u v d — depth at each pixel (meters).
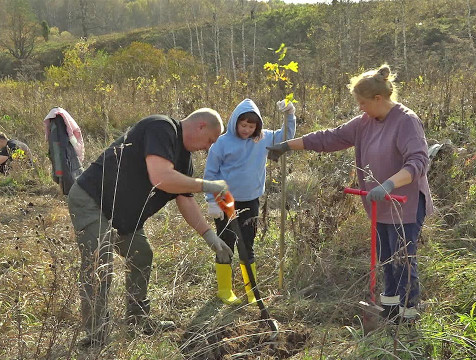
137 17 80.94
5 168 7.66
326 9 32.66
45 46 50.44
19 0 45.88
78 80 14.48
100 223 3.48
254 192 4.29
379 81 3.48
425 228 4.86
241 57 34.25
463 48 23.45
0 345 3.08
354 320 3.96
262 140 4.32
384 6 30.95
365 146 3.70
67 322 3.55
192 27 41.81
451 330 3.53
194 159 7.62
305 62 22.64
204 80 13.30
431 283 4.23
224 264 4.29
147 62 18.44
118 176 3.49
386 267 3.74
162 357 3.38
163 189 3.41
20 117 10.68
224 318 4.07
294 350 3.62
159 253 4.96
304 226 4.82
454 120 8.33
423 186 3.61
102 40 46.25
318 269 4.55
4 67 44.97
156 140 3.40
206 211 5.94
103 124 9.94
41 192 7.21
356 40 27.50
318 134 3.95
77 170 4.84
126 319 3.55
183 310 4.15
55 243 3.56
